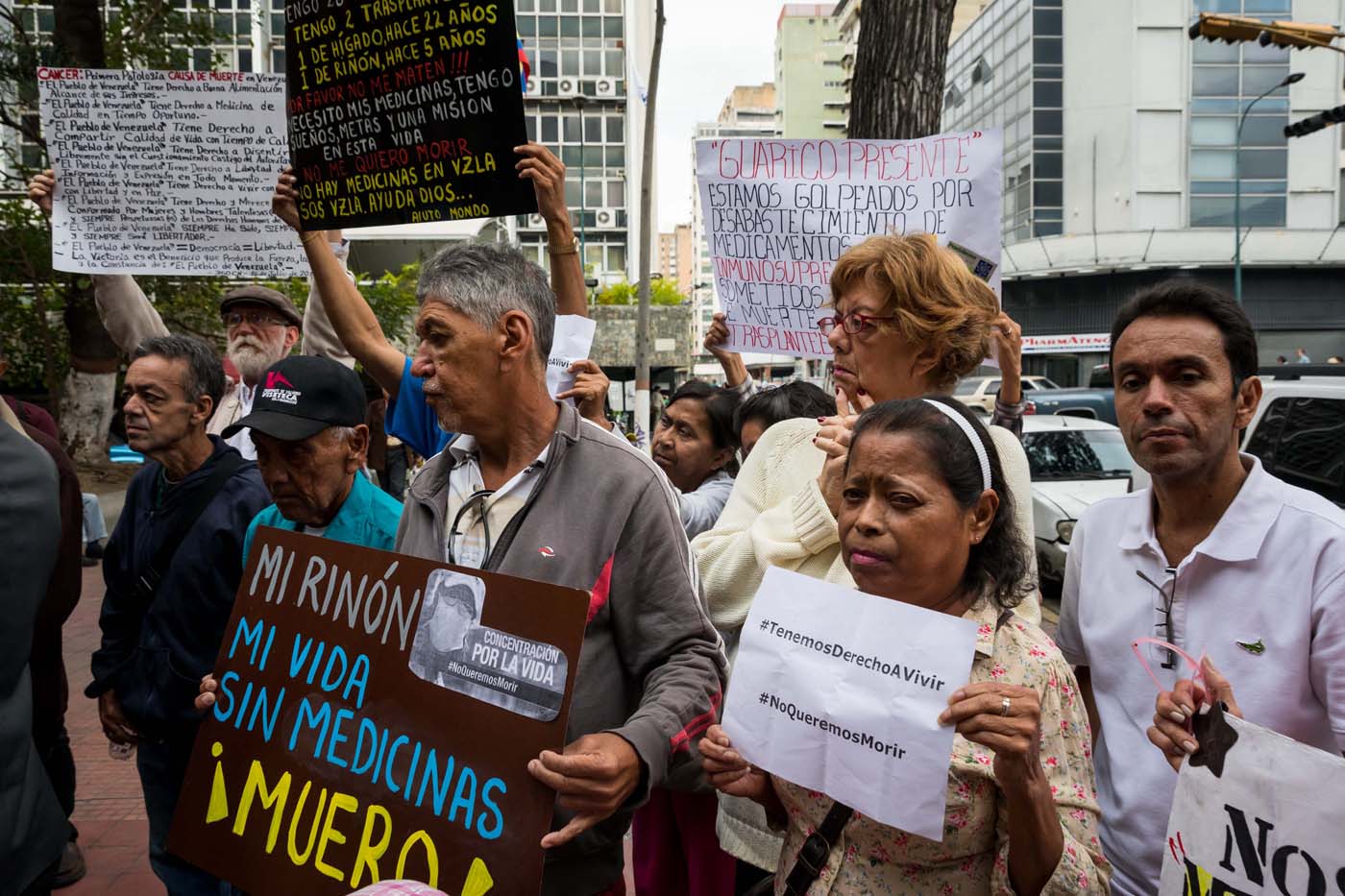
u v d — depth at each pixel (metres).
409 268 18.52
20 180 13.93
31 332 15.94
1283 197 45.34
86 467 14.52
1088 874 1.46
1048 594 8.16
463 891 1.59
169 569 2.69
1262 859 1.41
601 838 1.88
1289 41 12.34
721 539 2.39
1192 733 1.53
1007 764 1.41
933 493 1.53
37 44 12.86
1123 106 45.34
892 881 1.58
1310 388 4.88
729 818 2.44
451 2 2.49
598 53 64.81
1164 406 1.81
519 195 2.53
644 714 1.74
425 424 3.07
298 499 2.39
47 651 2.89
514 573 1.89
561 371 3.02
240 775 1.94
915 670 1.49
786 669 1.62
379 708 1.78
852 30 79.94
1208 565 1.86
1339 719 1.69
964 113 57.34
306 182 2.84
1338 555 1.72
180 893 2.71
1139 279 46.78
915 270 2.05
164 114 3.53
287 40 2.77
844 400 2.25
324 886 1.75
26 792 1.98
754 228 3.74
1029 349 47.53
